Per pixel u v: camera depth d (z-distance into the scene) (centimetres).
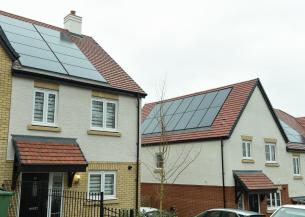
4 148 1136
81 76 1366
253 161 2022
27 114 1207
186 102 2444
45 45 1466
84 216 1295
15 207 1130
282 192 2206
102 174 1381
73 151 1251
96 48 1764
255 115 2103
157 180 2189
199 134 2034
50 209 1224
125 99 1505
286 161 2295
